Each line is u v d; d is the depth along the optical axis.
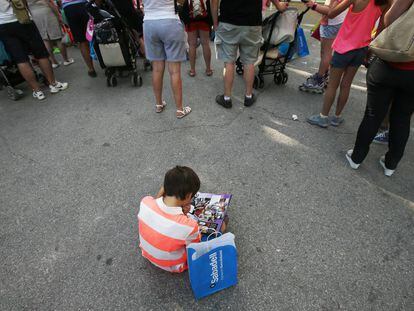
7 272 1.94
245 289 1.79
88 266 1.95
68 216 2.32
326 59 3.74
